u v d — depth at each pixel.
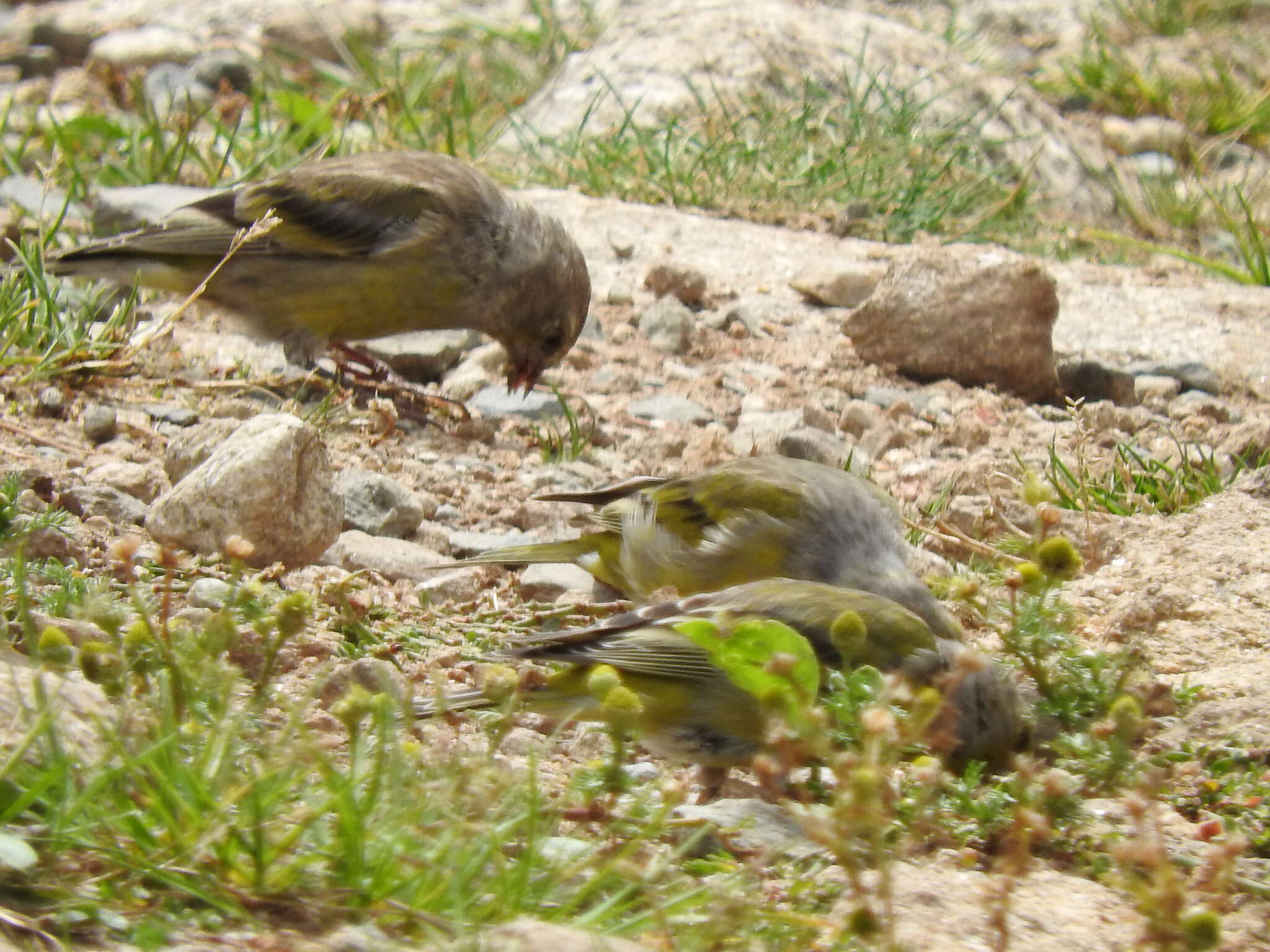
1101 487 12.63
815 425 14.14
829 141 20.97
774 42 23.44
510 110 22.28
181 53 25.73
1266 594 10.27
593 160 20.00
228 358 14.17
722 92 22.14
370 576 10.12
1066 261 19.69
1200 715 8.41
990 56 27.66
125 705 6.11
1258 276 19.58
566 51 25.28
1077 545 11.32
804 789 7.42
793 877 6.57
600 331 15.86
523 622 9.88
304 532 10.01
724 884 6.09
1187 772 8.04
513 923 5.40
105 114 20.84
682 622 6.89
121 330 13.66
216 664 6.60
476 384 14.55
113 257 13.88
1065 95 26.91
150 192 16.83
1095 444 14.13
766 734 7.74
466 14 27.17
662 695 7.92
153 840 5.56
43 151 19.69
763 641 6.73
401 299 13.76
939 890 6.51
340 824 5.63
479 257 13.71
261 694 6.66
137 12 27.73
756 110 21.27
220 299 13.93
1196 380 15.86
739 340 16.03
